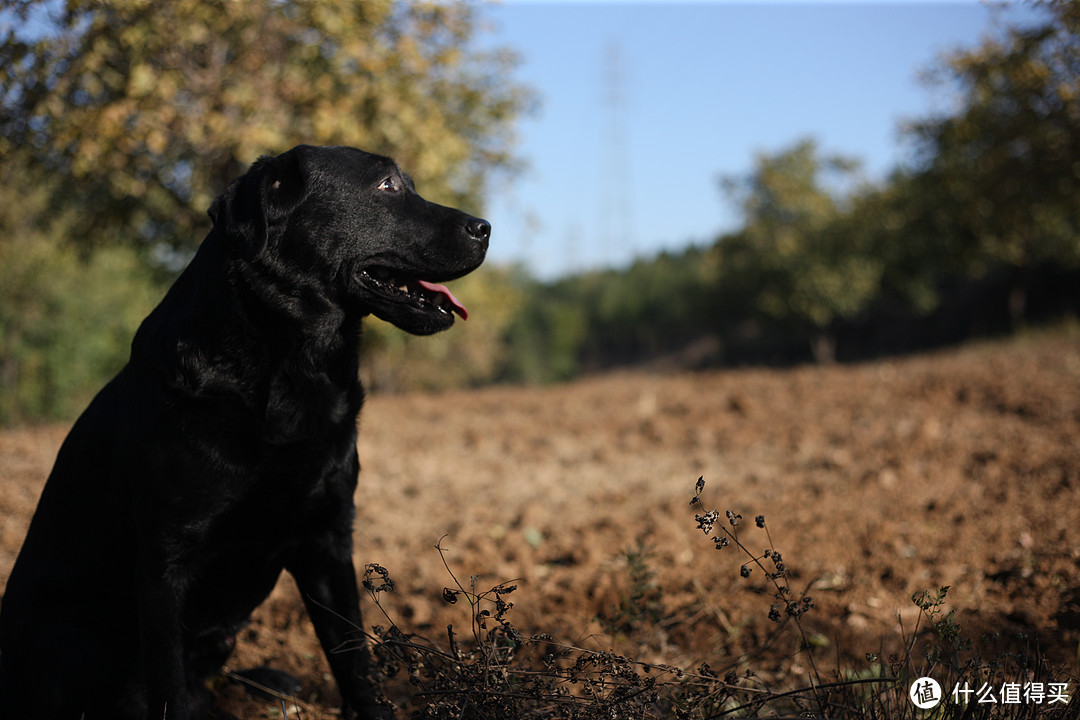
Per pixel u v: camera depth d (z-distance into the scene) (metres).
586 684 2.40
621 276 77.94
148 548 2.39
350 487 2.62
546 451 7.42
